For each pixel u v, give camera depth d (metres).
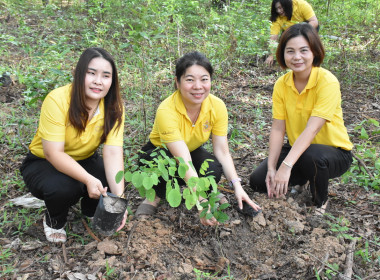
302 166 3.03
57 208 2.66
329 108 2.86
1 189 3.38
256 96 5.50
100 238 2.80
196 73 2.63
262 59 6.73
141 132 4.31
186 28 7.86
